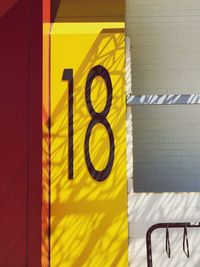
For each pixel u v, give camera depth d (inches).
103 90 195.0
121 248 189.8
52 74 196.2
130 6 223.6
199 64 226.4
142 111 231.5
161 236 189.2
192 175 230.4
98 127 193.9
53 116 195.0
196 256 188.1
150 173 231.1
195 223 181.5
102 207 191.6
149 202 191.3
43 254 189.6
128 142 194.5
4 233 191.9
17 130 194.7
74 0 199.2
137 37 225.3
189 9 223.0
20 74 195.6
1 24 198.1
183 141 230.7
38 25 194.2
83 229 191.5
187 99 194.1
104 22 197.5
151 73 227.3
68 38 197.0
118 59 195.6
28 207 191.6
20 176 193.0
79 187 192.7
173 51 226.5
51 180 193.5
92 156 193.3
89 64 196.1
